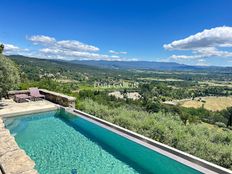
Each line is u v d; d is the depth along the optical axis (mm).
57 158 4746
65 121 7848
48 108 8734
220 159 4086
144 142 5152
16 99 9945
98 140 5996
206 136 5426
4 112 7703
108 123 6625
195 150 4543
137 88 116375
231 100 92312
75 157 4824
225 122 34812
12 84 8750
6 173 2533
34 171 2619
